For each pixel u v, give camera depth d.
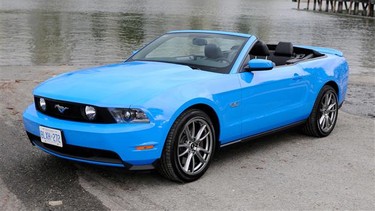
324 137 6.27
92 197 4.04
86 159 4.07
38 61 14.87
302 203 4.07
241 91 4.84
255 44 5.56
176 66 4.96
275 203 4.05
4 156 5.04
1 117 6.71
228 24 33.72
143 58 5.53
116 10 45.84
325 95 6.17
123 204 3.92
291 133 6.44
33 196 4.03
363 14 53.03
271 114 5.31
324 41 24.22
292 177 4.70
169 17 38.84
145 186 4.32
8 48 17.80
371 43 23.80
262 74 5.16
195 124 4.45
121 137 3.91
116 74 4.67
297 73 5.66
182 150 4.36
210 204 3.98
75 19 33.50
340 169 4.98
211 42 5.41
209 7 60.47
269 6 71.44
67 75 4.85
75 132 4.00
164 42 5.78
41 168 4.70
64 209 3.79
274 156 5.37
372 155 5.50
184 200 4.04
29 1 56.62
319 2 60.88
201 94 4.40
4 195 4.03
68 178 4.45
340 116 7.54
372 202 4.14
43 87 4.54
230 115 4.75
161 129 4.05
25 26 26.97
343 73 6.58
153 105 4.05
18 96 8.13
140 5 57.72
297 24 36.41
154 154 4.06
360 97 9.14
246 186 4.41
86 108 4.04
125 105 3.98
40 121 4.27
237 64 4.98
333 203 4.10
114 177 4.51
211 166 4.96
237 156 5.34
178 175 4.31
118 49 18.55
